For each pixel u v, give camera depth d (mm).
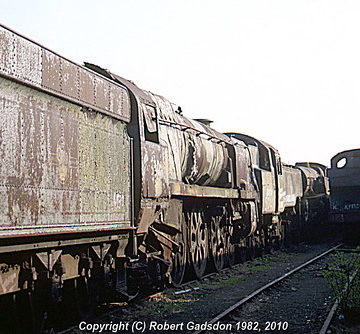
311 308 9070
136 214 8305
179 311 8703
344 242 24641
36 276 5949
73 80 6668
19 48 5500
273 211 19469
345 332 7484
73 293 7422
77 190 6621
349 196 24766
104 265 7691
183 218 11906
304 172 27234
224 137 15672
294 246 23578
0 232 5078
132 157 8383
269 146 20016
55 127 6207
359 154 24578
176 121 11422
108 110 7648
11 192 5281
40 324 6535
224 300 9867
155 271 9617
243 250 16562
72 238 6586
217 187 14578
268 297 10219
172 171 10562
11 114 5363
